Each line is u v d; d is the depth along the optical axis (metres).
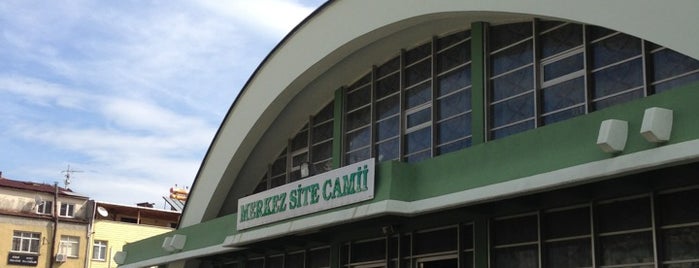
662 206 8.92
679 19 8.30
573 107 10.77
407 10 12.82
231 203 18.38
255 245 15.24
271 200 13.35
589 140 8.38
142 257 19.33
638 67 9.96
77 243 36.06
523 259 10.57
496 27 12.49
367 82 15.36
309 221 12.06
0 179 35.16
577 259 9.84
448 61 13.41
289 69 15.66
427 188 10.58
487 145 9.77
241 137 16.97
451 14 12.19
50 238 35.16
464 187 9.92
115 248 37.34
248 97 17.00
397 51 14.65
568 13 9.83
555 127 8.84
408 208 10.65
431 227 12.17
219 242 15.88
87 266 35.91
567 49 11.09
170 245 17.50
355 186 11.20
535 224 10.49
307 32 15.30
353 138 15.41
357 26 13.93
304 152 16.95
